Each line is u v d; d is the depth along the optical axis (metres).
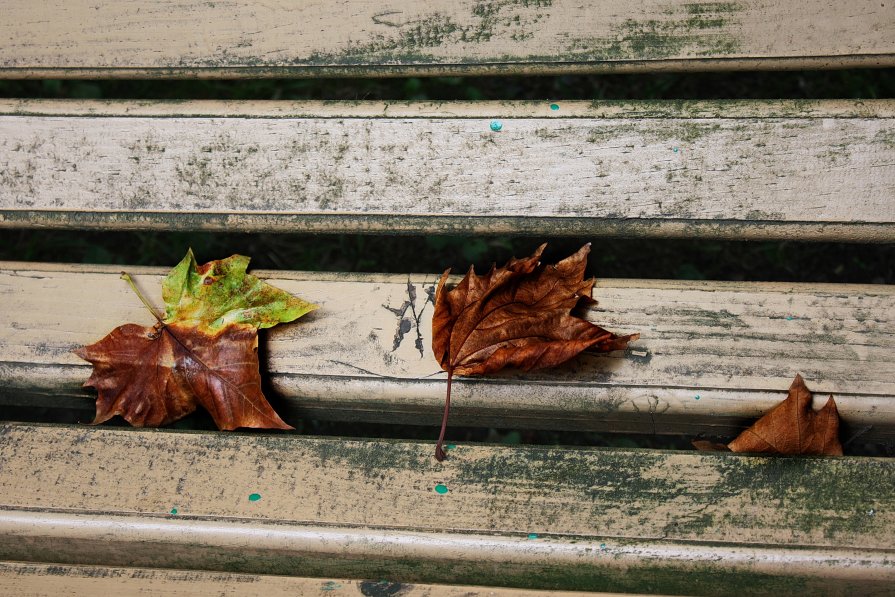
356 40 0.80
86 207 0.80
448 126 0.79
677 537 0.75
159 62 0.81
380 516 0.76
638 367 0.77
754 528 0.75
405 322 0.79
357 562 0.76
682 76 1.02
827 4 0.78
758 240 0.78
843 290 0.78
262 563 0.77
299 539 0.75
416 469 0.76
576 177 0.78
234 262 0.79
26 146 0.80
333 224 0.79
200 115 0.80
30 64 0.81
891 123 0.77
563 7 0.79
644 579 0.75
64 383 0.79
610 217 0.78
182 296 0.79
